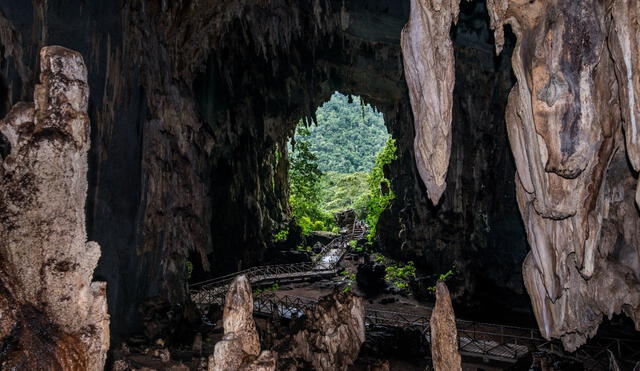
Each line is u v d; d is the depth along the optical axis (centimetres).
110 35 1373
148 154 1580
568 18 756
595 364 1435
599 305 949
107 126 1366
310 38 2480
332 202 5759
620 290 927
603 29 753
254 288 2772
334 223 4869
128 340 1373
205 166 1981
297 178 4453
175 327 1519
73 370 421
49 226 436
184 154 1745
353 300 1421
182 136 1734
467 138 2406
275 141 3231
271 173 3503
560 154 778
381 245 3472
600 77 785
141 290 1567
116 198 1417
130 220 1490
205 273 2820
